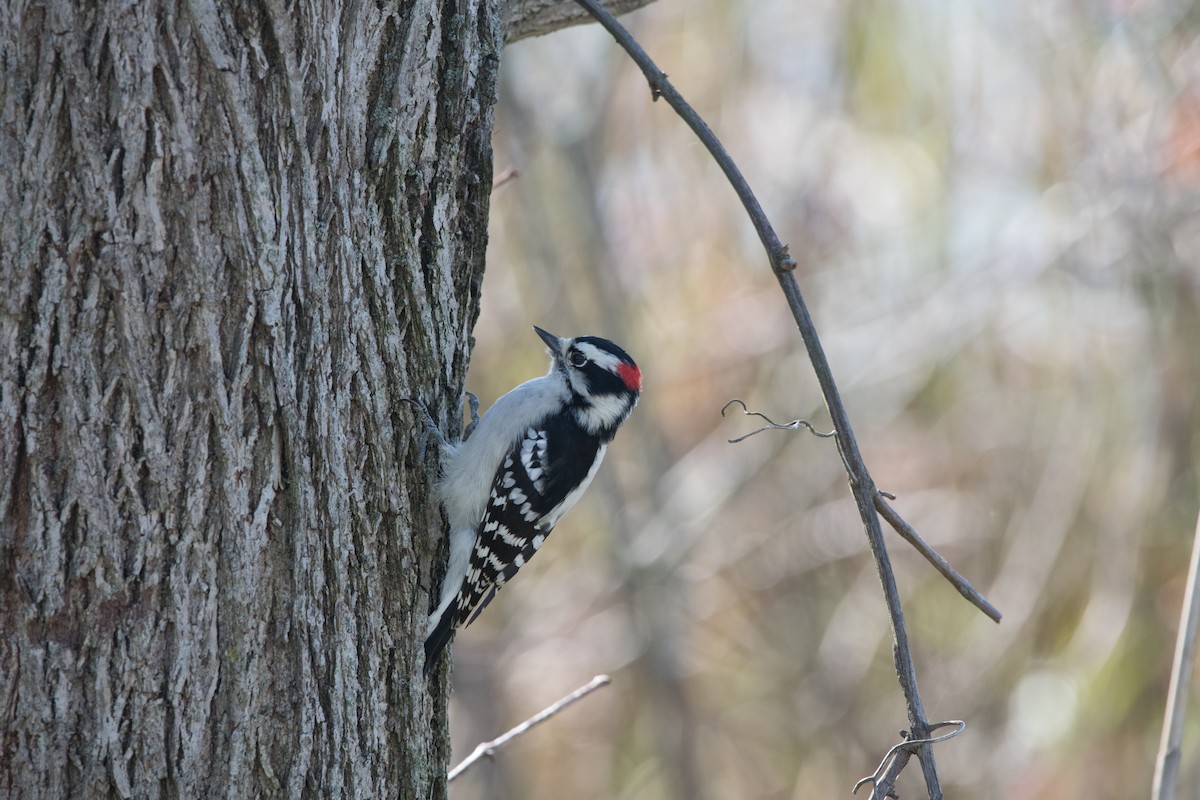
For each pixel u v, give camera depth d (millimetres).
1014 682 15688
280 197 5117
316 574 5359
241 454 5070
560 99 17734
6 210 4648
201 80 4875
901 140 16141
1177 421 14531
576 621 18594
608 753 18172
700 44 16781
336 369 5480
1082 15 14766
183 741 5039
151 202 4809
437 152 6105
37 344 4711
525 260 17609
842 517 18266
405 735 5965
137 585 4914
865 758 17875
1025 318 16625
